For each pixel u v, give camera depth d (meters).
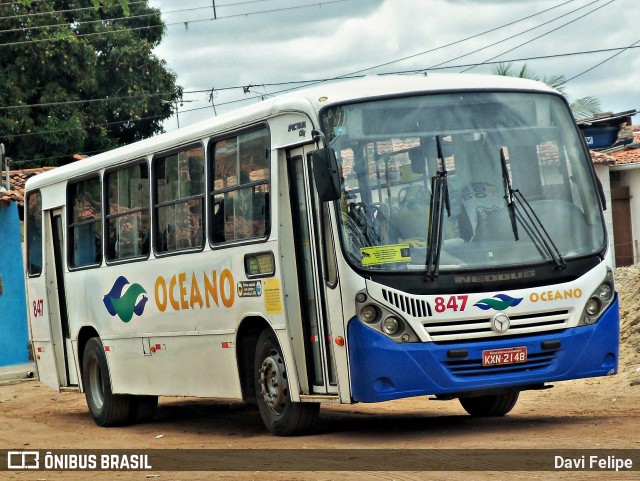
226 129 12.51
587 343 10.93
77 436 14.41
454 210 10.73
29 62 40.50
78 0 42.66
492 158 11.01
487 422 12.41
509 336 10.64
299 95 11.28
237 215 12.34
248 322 12.34
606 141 37.00
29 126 40.31
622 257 34.31
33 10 40.97
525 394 15.48
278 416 11.91
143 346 14.55
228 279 12.49
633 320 17.34
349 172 10.73
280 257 11.49
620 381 15.33
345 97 10.96
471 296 10.53
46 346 17.28
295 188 11.46
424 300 10.45
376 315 10.48
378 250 10.55
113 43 42.56
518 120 11.25
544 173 11.17
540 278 10.77
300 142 11.13
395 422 13.05
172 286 13.73
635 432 10.56
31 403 19.84
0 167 27.25
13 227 27.72
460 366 10.50
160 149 14.02
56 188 16.91
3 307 27.41
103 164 15.49
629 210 34.47
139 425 15.62
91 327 16.12
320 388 11.23
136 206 14.70
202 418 15.82
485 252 10.68
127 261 14.84
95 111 42.38
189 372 13.55
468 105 11.13
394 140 10.85
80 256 16.33
